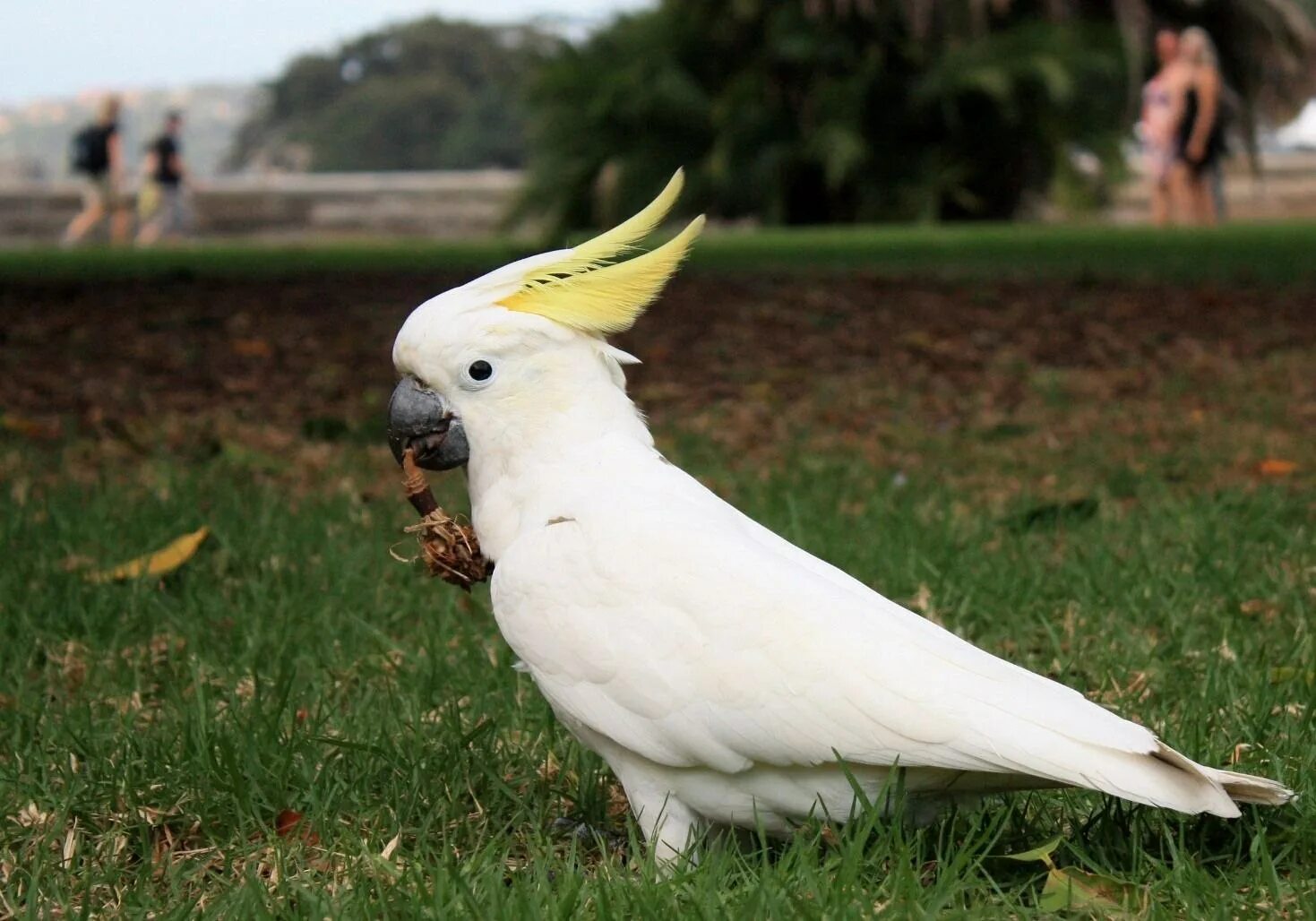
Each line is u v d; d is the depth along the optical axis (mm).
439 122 66750
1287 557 5109
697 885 2830
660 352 9500
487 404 3062
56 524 5523
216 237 33125
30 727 3859
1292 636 4371
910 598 4746
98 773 3531
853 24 24672
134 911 2922
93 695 4141
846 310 11000
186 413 7848
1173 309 10898
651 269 3045
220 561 5172
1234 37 26688
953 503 5852
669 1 25359
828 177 24359
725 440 7215
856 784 2793
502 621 3053
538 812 3404
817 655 2758
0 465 6617
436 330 3055
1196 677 4090
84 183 38344
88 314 10859
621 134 25656
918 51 24297
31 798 3432
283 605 4695
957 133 24969
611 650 2893
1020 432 7277
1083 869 2996
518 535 3088
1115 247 16109
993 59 24156
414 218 33875
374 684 4164
